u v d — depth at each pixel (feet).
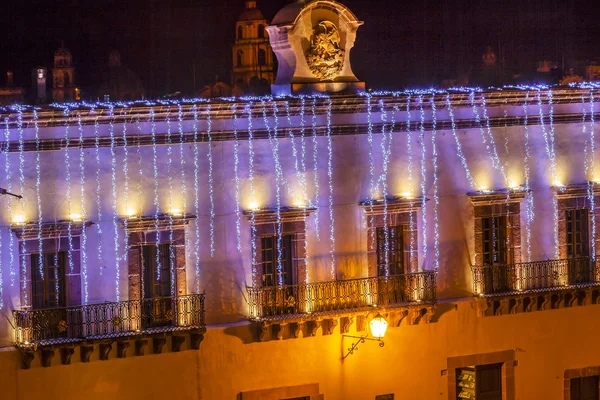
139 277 132.87
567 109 155.53
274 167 139.64
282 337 139.74
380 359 145.89
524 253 153.48
